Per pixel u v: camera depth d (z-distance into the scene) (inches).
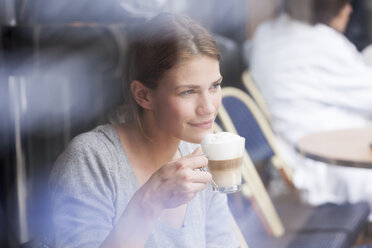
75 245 35.8
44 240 41.3
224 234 45.2
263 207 77.4
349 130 89.0
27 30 58.0
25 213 61.7
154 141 40.1
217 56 36.5
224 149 36.0
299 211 82.9
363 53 131.0
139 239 31.9
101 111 61.7
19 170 62.1
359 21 177.6
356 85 110.4
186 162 31.5
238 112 86.9
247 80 109.3
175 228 39.0
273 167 114.9
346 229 73.2
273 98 112.5
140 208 31.6
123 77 41.1
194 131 37.3
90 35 58.3
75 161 37.3
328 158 71.3
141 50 38.1
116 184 38.1
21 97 61.2
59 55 58.4
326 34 110.3
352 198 100.6
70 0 61.1
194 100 36.7
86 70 59.0
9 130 61.1
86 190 36.7
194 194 31.4
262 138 89.9
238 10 126.0
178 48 35.6
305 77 110.6
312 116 110.0
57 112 62.7
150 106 38.5
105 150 38.4
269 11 126.5
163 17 37.2
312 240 70.8
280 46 112.5
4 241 60.0
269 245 72.0
